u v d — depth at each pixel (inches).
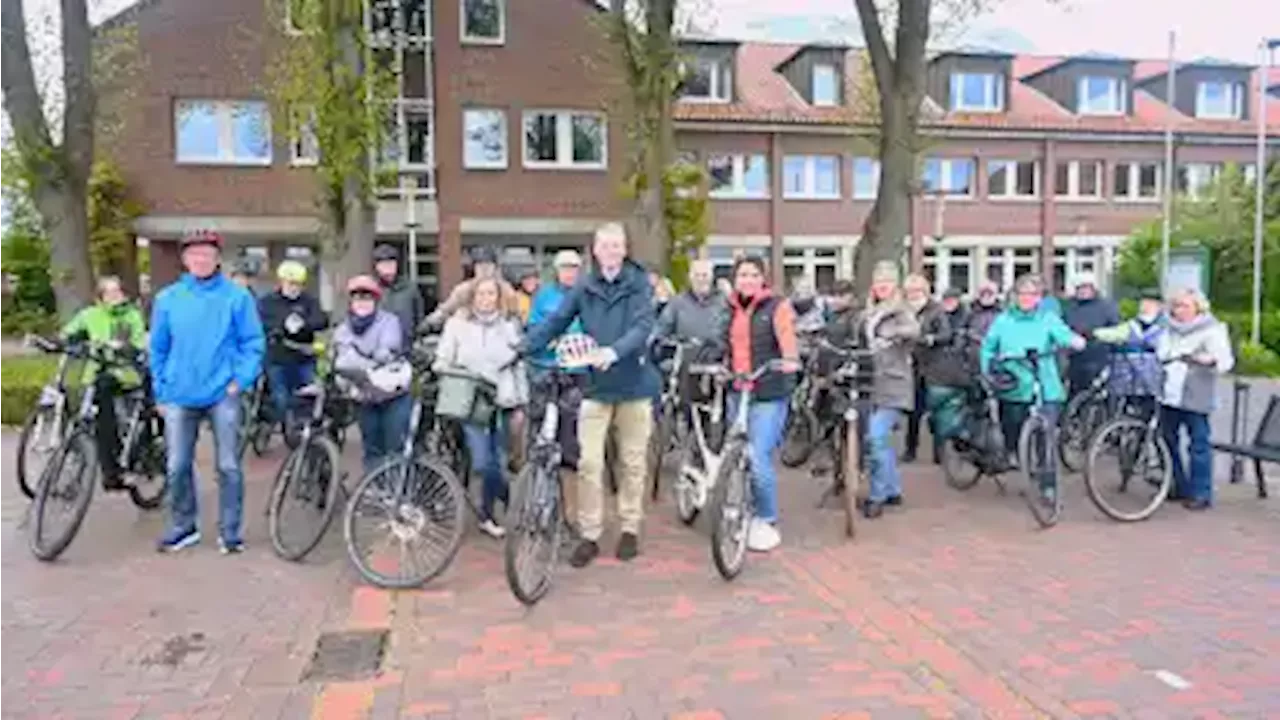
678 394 299.7
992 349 331.0
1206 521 307.0
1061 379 366.3
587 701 177.8
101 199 968.9
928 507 326.3
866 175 1332.4
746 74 1409.9
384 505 245.0
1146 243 1185.4
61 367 329.4
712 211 1284.4
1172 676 187.3
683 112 1259.2
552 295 346.9
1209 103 1542.8
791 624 215.3
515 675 189.0
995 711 173.3
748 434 271.9
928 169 1386.6
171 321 266.4
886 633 209.6
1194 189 1392.7
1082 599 231.3
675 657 197.3
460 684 185.0
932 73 1408.7
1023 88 1533.0
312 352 383.9
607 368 245.8
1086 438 358.9
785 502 334.6
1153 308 354.0
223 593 238.7
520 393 272.1
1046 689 181.8
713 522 241.6
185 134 1023.0
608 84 1087.0
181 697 181.3
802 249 1316.4
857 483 313.4
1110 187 1456.7
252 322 274.1
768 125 1286.9
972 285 1409.9
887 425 318.0
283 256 1063.6
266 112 1026.1
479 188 1090.7
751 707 174.9
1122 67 1485.0
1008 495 343.9
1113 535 289.6
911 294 356.2
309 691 184.1
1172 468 329.7
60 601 232.4
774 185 1300.4
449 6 1075.9
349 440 416.8
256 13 1019.9
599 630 211.8
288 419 353.7
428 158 1085.1
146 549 275.6
